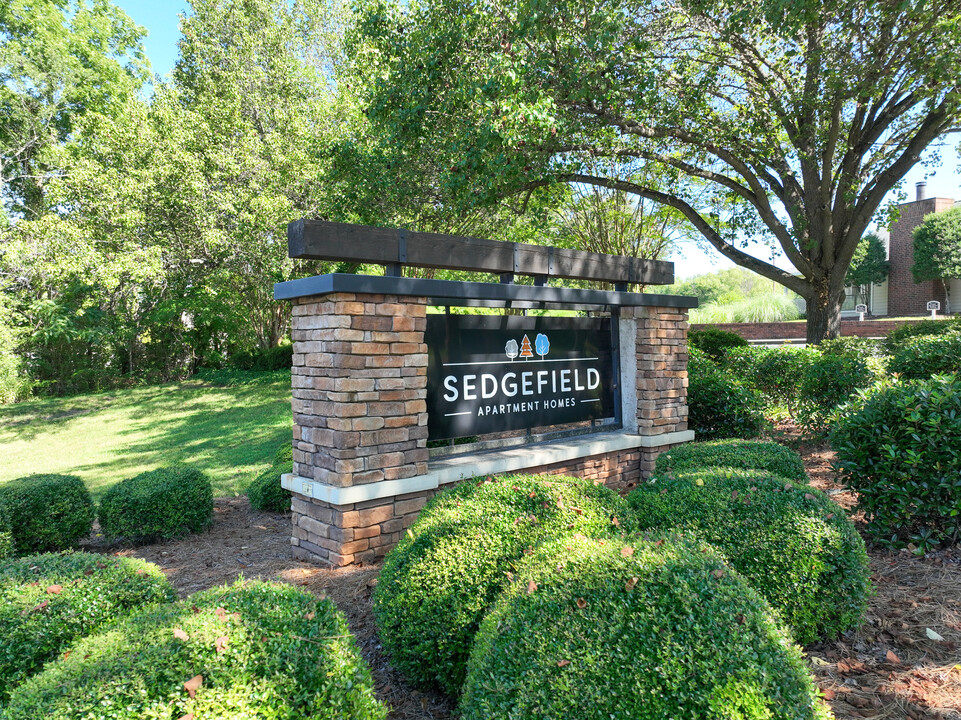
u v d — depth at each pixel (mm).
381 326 4402
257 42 18453
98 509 5293
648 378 6500
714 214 13344
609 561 2299
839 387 7355
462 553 2877
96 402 18141
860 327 20609
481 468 5020
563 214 15531
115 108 23016
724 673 1879
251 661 1992
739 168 11688
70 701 1768
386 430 4426
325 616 2275
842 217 12039
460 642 2703
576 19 9609
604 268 6289
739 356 9711
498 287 5219
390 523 4508
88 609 2732
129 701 1803
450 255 5016
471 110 10156
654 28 10727
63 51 22141
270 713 1915
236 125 16031
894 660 2945
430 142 10664
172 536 5199
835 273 12008
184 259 16328
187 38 18953
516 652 2055
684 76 10930
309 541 4621
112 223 15648
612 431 6602
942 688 2695
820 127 11648
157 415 15258
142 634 2092
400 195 11211
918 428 4379
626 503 3436
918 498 4320
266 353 21719
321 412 4387
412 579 2859
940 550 4262
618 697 1875
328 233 4352
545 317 5949
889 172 11102
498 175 9438
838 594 3086
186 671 1899
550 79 9617
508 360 5621
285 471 6223
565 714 1875
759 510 3209
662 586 2133
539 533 2969
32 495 4949
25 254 16688
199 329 24047
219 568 4445
